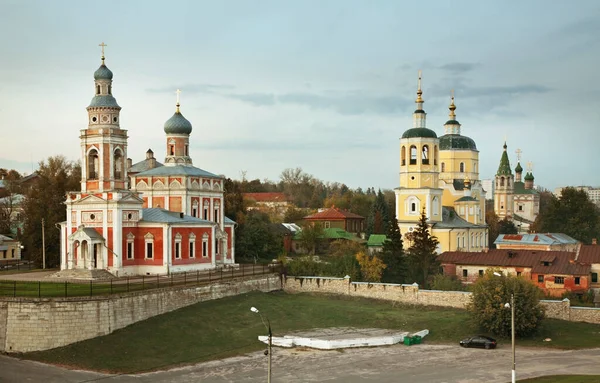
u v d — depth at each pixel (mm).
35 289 80375
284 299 102375
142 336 77250
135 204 100062
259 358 75188
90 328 74562
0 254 136375
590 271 109312
